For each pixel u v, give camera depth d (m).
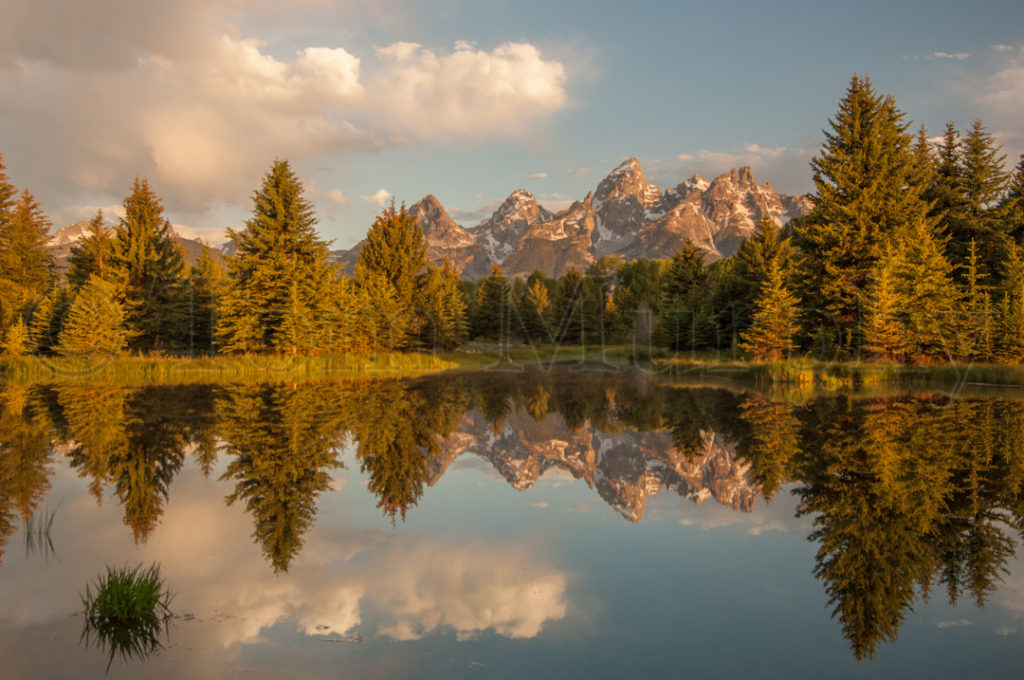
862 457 11.23
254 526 7.50
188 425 14.67
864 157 31.94
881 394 22.58
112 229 40.31
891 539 7.04
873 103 32.25
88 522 7.53
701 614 5.20
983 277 35.38
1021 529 7.30
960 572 6.10
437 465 11.49
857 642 4.67
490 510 8.56
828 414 17.11
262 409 17.64
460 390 26.41
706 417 17.64
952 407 18.28
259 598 5.45
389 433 14.32
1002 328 31.06
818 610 5.27
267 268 35.78
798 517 7.96
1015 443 12.41
